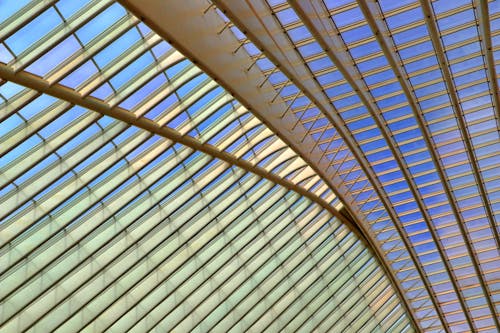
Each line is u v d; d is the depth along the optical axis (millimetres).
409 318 40062
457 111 24719
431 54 24359
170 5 15609
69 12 15461
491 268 37000
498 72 25453
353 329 36500
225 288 29781
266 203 28312
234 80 19344
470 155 27719
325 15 21031
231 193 26781
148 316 27969
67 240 22266
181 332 29375
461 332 40938
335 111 26719
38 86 16156
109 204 22719
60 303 23578
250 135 24688
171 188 24047
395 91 26250
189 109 21750
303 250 31734
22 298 22531
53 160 19594
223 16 19672
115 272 24688
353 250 34375
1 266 20906
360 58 24031
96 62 17375
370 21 19359
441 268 37344
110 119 19969
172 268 26750
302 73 22266
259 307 31766
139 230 24438
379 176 31453
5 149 17250
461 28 22984
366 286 35938
